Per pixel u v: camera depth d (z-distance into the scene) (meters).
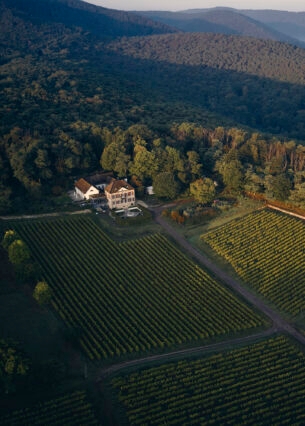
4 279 106.25
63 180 155.50
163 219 140.50
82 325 93.62
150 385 80.06
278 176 147.12
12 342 82.75
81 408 74.62
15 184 150.25
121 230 132.88
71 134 169.00
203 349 90.00
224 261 119.88
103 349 88.00
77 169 164.12
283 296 107.00
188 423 73.69
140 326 95.00
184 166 161.50
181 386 80.38
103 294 104.19
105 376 81.75
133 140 171.00
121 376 81.81
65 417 73.38
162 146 168.88
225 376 82.94
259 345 91.19
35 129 168.75
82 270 112.88
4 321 92.69
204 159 170.12
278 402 78.50
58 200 147.00
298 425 73.94
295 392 80.25
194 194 150.12
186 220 139.00
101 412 74.69
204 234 132.00
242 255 122.06
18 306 97.88
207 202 149.88
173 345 90.56
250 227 135.12
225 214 143.25
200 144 179.12
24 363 77.56
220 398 78.75
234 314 100.00
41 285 94.75
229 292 107.44
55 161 157.62
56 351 86.12
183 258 120.19
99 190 151.12
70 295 103.12
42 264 113.94
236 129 195.50
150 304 102.19
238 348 90.44
